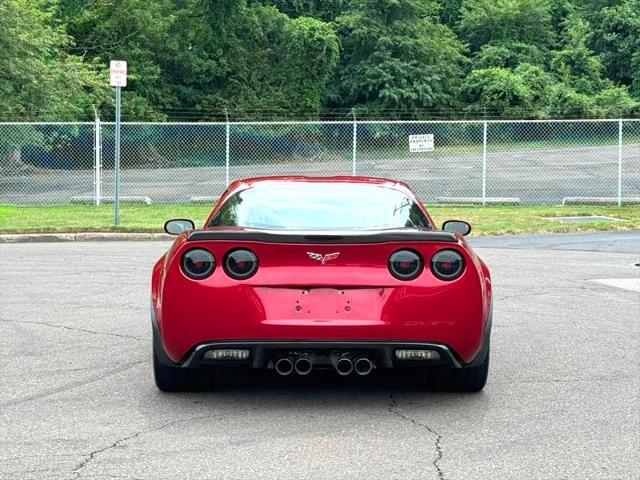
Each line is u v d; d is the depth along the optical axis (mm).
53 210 20375
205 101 47469
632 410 5629
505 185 26969
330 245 5363
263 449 4809
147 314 8891
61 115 32375
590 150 37562
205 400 5836
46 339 7699
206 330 5352
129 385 6203
